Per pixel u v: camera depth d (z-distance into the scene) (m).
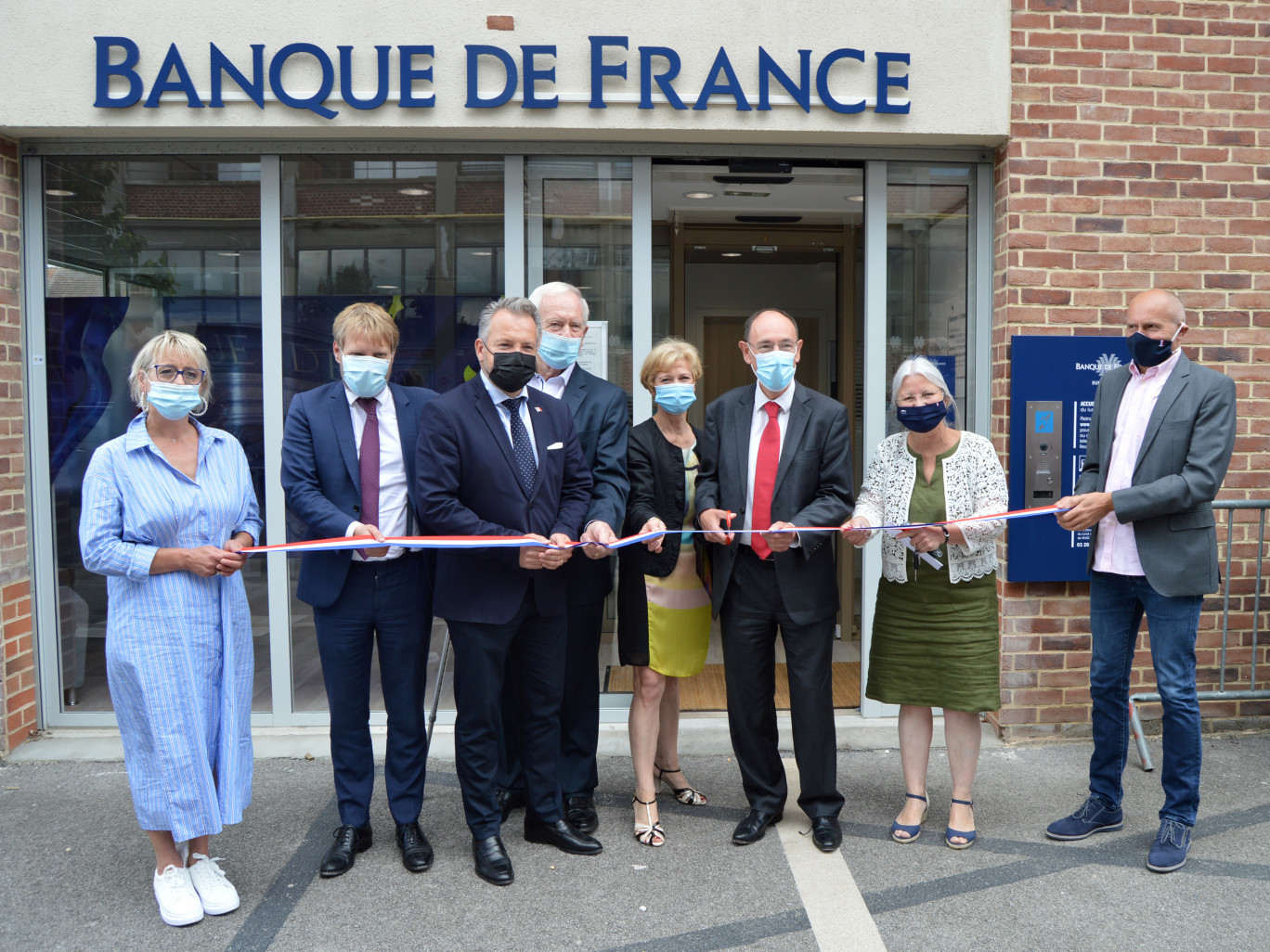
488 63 4.11
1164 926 2.75
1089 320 4.31
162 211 4.43
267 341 4.45
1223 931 2.72
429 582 3.21
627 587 3.31
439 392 4.52
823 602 3.23
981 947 2.65
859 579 6.19
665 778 3.70
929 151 4.44
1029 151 4.25
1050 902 2.89
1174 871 3.07
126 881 3.08
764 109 4.16
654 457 3.36
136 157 4.39
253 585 4.49
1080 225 4.28
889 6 4.17
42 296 4.39
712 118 4.18
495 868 3.03
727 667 3.31
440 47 4.09
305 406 3.15
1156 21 4.25
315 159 4.43
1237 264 4.34
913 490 3.28
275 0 4.05
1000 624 4.34
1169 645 3.15
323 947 2.69
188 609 2.79
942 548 3.22
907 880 3.04
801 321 7.48
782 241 6.57
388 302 4.48
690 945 2.68
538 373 3.38
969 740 3.28
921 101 4.21
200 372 2.80
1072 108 4.25
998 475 3.24
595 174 4.48
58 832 3.46
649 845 3.29
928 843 3.31
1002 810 3.58
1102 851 3.23
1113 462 3.29
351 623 3.07
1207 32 4.27
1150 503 3.06
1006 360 4.31
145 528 2.76
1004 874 3.07
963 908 2.86
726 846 3.29
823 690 3.25
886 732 4.45
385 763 3.24
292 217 4.45
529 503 3.02
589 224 4.50
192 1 4.04
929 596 3.25
